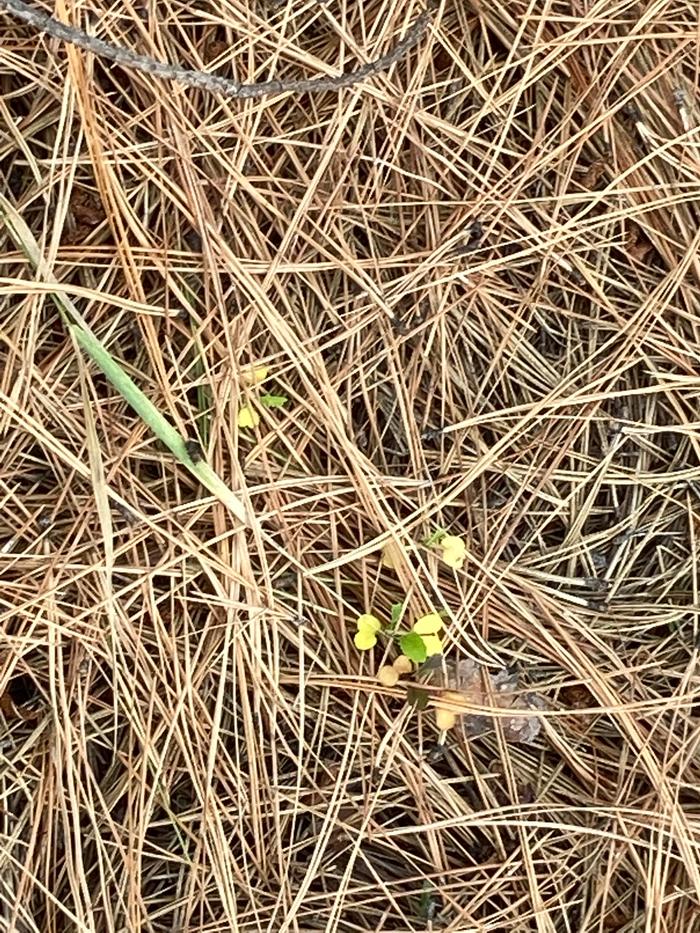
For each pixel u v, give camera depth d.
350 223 0.48
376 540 0.47
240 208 0.47
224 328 0.46
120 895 0.46
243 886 0.47
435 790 0.48
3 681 0.45
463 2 0.48
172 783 0.47
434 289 0.48
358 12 0.48
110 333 0.47
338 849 0.48
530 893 0.47
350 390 0.48
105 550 0.44
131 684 0.46
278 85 0.41
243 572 0.46
